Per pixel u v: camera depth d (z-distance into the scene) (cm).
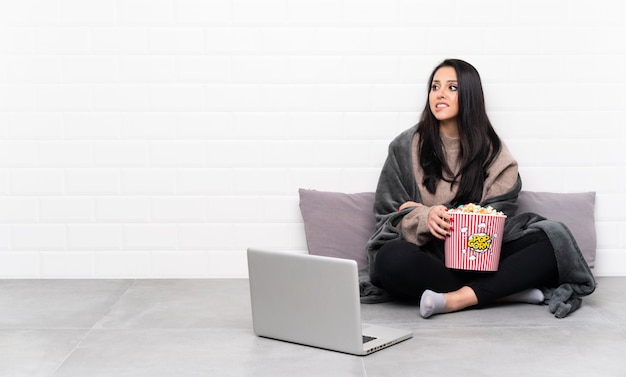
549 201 304
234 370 192
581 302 262
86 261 312
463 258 245
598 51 309
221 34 307
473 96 279
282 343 217
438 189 279
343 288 203
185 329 232
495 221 243
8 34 307
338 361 199
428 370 191
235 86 309
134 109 309
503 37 308
